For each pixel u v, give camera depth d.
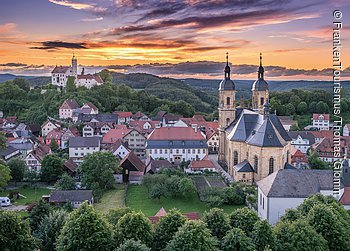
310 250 65.19
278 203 94.69
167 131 166.25
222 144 165.75
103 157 131.12
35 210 85.44
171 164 148.62
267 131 128.12
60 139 193.50
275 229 68.88
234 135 142.62
